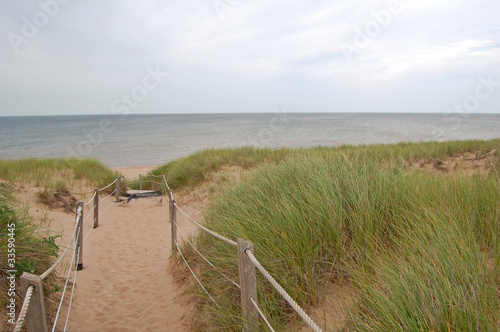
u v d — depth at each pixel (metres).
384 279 2.44
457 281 2.19
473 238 2.67
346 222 3.63
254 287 2.52
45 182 9.69
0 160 12.95
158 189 14.19
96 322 4.09
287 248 3.28
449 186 4.07
